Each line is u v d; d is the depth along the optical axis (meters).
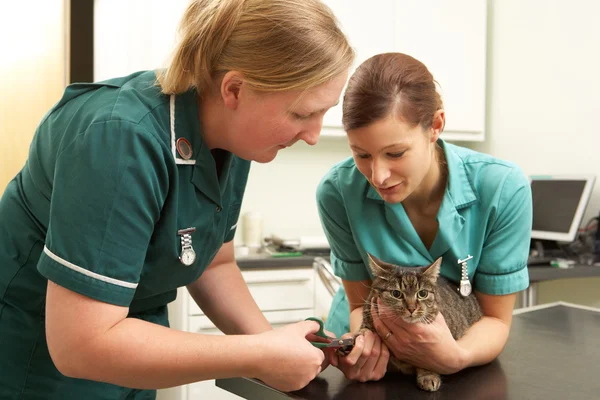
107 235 0.78
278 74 0.80
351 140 1.05
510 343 1.26
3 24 2.41
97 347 0.77
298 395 0.95
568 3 2.95
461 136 3.40
